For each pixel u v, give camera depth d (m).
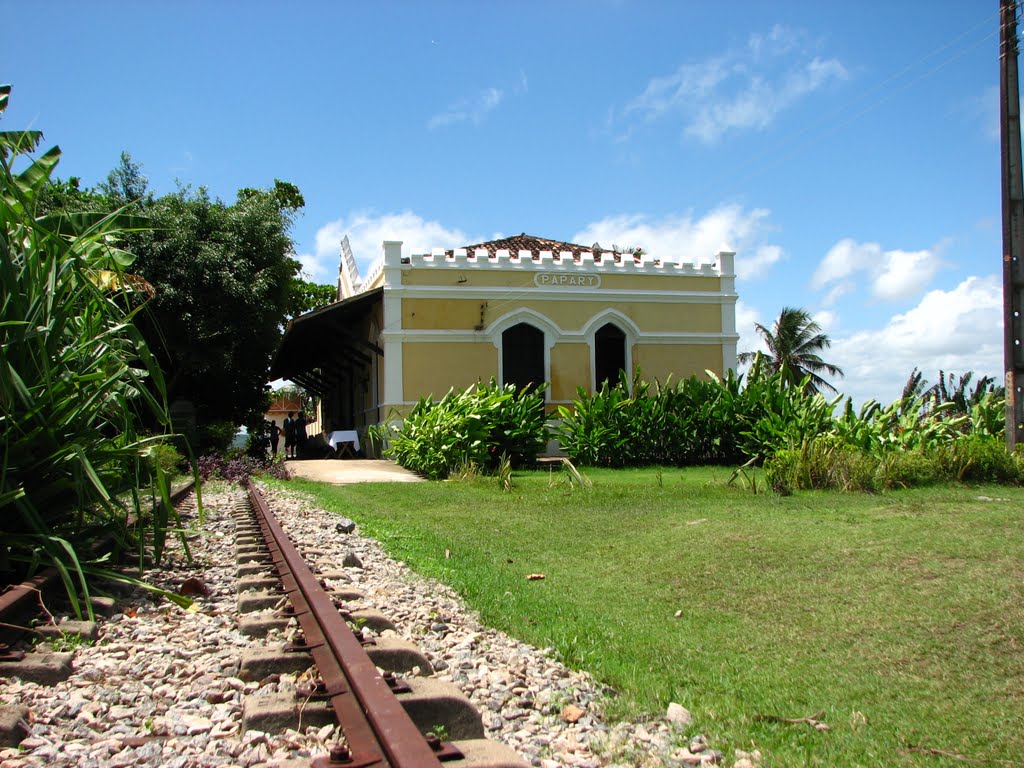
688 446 23.38
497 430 21.72
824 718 4.45
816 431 19.19
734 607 6.69
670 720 4.27
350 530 10.60
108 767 3.33
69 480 6.71
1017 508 10.58
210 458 21.80
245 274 27.11
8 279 6.37
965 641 5.52
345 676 3.99
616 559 8.72
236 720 3.87
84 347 7.05
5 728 3.55
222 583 7.28
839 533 9.06
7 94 7.80
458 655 5.14
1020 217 16.39
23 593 5.59
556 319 27.92
